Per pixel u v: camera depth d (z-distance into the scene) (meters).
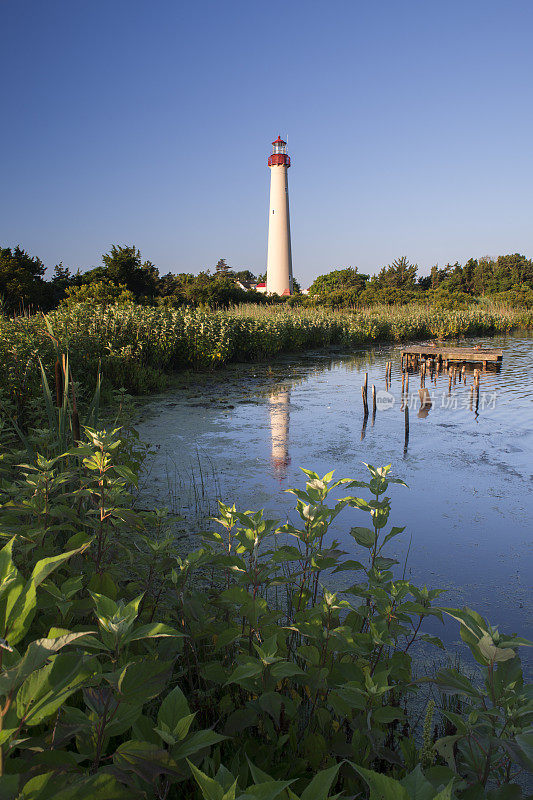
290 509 4.96
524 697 1.25
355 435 8.08
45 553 2.09
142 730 1.18
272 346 19.19
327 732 1.77
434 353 15.98
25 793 0.76
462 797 1.21
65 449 3.71
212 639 2.31
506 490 5.66
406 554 4.21
